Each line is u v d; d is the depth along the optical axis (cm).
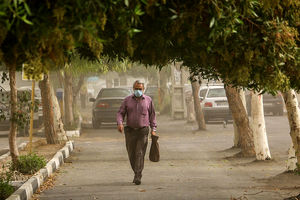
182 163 3691
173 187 2628
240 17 1220
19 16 864
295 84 1567
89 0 910
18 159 3048
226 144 5006
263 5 1204
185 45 1238
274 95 1481
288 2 1284
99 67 5397
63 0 915
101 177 3062
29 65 965
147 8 1004
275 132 6091
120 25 995
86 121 9375
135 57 1373
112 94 7781
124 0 948
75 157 4206
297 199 2148
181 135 6225
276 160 3703
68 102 7381
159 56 1198
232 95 3981
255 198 2270
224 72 1311
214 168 3403
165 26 1120
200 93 7856
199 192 2464
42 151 4403
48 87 4991
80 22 916
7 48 1004
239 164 3600
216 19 1068
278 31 1248
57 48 952
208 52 1220
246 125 3991
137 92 2764
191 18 1106
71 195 2441
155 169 3381
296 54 1323
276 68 1272
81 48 1455
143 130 2762
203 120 6731
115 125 8344
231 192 2448
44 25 919
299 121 2392
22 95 2919
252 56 1214
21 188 2370
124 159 4022
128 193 2461
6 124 6194
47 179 2992
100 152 4566
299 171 2384
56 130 5222
